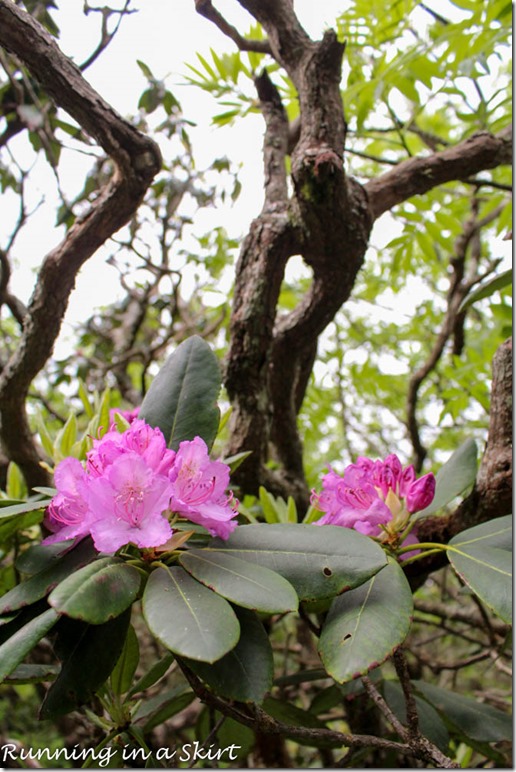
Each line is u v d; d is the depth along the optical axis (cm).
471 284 97
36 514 52
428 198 92
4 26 51
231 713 37
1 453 78
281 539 40
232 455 65
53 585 38
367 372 117
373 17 81
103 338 117
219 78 84
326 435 153
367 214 62
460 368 90
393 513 46
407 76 79
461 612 85
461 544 44
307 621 48
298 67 64
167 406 48
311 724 59
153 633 32
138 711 57
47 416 117
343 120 62
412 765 71
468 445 55
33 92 73
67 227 82
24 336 62
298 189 59
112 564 36
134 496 37
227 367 65
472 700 61
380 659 35
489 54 74
